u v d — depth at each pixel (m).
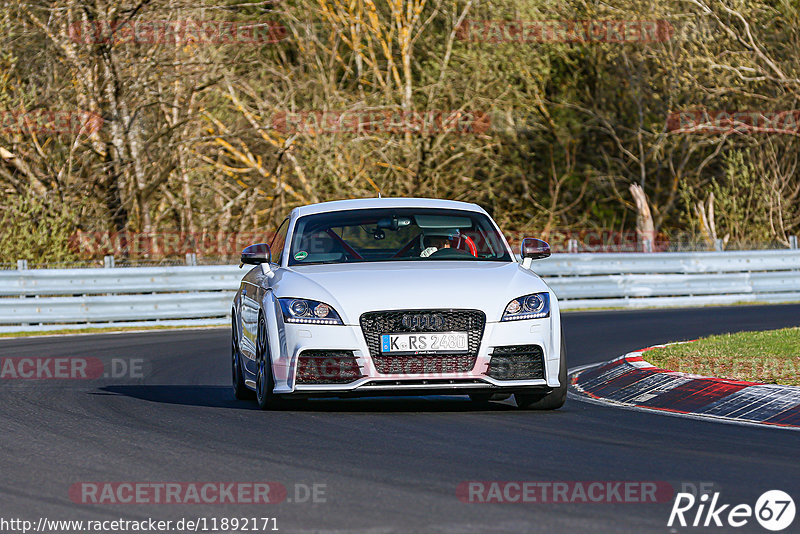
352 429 30.88
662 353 44.19
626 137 131.50
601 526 19.83
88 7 88.06
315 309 32.81
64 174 92.12
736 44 124.25
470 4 119.94
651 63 128.38
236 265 78.38
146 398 38.66
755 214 114.38
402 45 115.56
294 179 108.81
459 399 38.12
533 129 125.31
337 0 113.88
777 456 26.48
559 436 29.59
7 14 86.25
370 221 37.47
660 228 133.38
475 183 118.50
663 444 28.30
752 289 90.25
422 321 32.44
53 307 71.94
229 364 50.50
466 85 116.69
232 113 106.75
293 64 125.69
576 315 77.12
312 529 19.83
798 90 123.00
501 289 33.31
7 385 42.66
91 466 25.98
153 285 75.69
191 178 101.94
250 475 24.59
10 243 81.06
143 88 92.62
